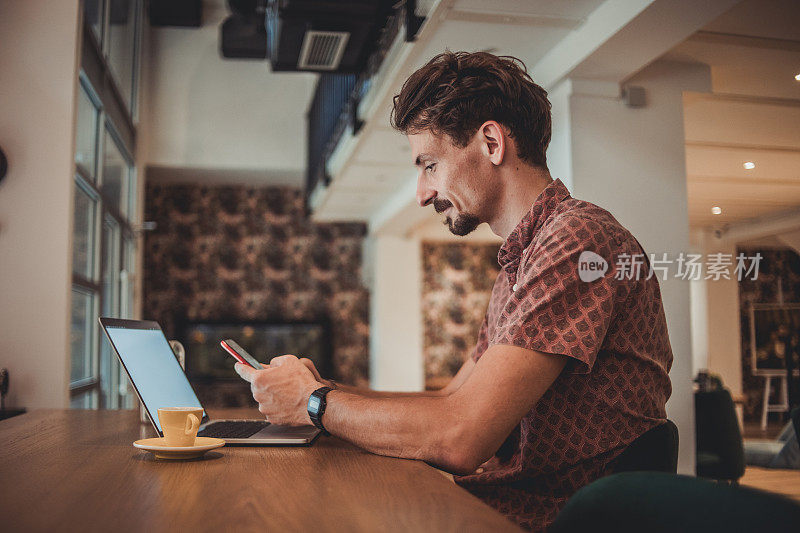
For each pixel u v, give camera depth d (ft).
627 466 3.63
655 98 11.94
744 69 12.17
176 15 25.98
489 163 4.14
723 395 13.23
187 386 5.57
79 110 13.61
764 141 14.16
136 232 22.43
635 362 3.69
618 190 11.61
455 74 4.18
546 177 4.28
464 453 3.37
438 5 9.83
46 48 11.78
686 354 11.34
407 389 28.71
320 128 22.49
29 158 11.50
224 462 3.55
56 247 11.39
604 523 2.28
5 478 3.08
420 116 4.22
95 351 15.60
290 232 29.96
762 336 27.78
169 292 28.76
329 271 30.04
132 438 4.57
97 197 15.69
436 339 31.96
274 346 29.04
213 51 27.20
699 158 14.88
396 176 19.63
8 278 11.23
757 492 1.94
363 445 3.71
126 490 2.81
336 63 12.47
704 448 13.04
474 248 32.81
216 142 26.71
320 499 2.65
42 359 11.16
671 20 9.43
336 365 29.66
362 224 29.81
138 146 23.04
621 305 3.65
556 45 11.50
